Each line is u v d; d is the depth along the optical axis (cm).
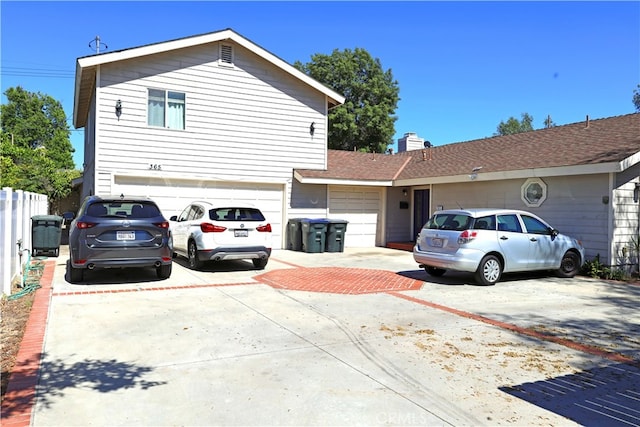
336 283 974
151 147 1392
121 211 896
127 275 1008
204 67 1469
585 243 1196
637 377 475
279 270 1137
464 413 387
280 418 372
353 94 4072
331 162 1809
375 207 1842
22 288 841
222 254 1048
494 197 1463
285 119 1612
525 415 386
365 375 465
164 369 472
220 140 1497
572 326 667
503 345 572
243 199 1549
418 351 542
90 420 363
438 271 1074
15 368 466
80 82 1430
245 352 528
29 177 2384
